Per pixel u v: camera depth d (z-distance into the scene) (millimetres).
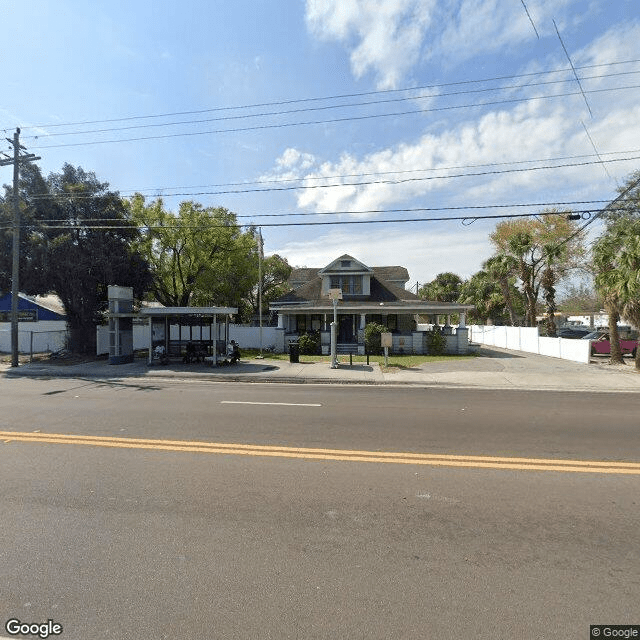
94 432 6742
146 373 15094
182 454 5598
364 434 6664
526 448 5930
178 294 30359
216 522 3703
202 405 9117
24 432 6734
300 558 3135
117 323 18281
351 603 2627
